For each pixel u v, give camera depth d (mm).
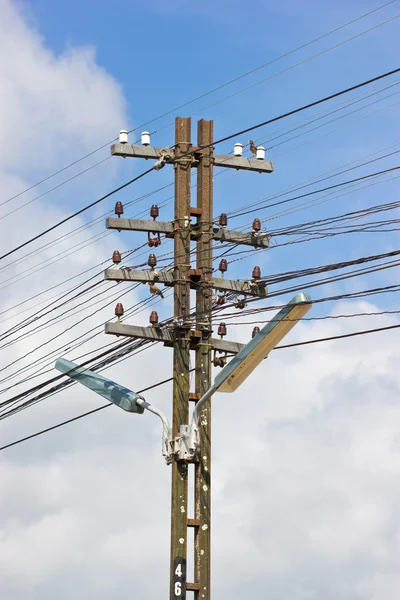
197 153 37219
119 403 36062
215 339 36188
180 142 37125
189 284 36312
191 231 36719
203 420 35406
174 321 35906
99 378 37188
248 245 36781
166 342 36188
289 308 30859
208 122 37438
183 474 34781
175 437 34812
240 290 36188
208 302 36188
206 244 36500
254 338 31875
